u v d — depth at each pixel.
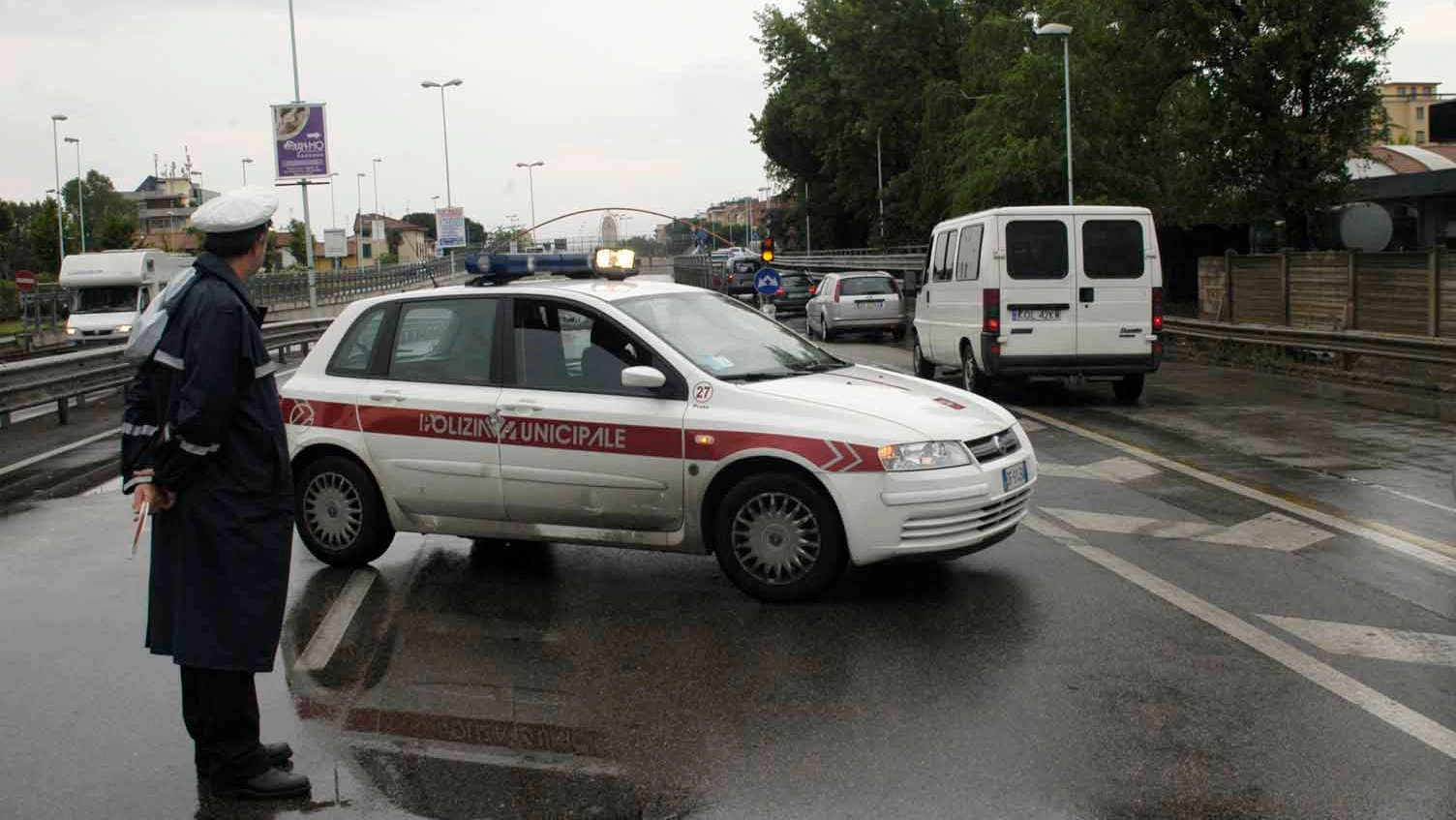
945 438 5.93
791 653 5.30
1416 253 16.69
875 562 5.91
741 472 6.18
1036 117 33.53
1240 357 19.06
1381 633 5.41
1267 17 25.14
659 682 4.97
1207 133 25.89
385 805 3.84
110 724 4.66
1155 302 13.95
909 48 55.78
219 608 3.87
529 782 3.99
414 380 6.83
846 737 4.32
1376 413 12.88
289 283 48.16
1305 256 19.98
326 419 6.96
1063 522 7.77
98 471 11.43
